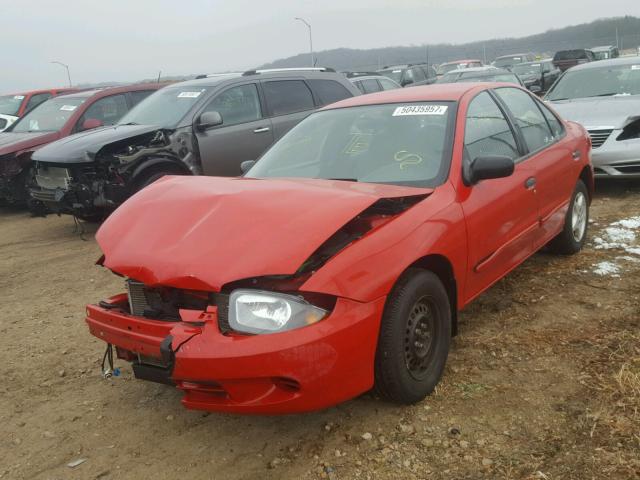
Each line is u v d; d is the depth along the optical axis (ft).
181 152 24.56
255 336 8.93
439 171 12.30
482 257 12.57
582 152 17.99
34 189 25.84
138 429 10.94
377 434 10.12
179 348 9.11
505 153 14.33
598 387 10.92
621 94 28.71
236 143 26.25
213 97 26.00
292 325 8.98
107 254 10.65
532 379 11.44
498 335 13.35
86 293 18.86
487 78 55.11
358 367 9.57
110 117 34.12
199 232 10.05
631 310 14.01
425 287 10.66
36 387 12.80
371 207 11.22
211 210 10.48
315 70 30.55
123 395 12.21
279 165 14.32
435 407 10.75
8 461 10.27
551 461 9.11
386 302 10.06
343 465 9.45
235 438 10.42
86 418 11.43
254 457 9.86
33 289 19.58
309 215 9.92
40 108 35.12
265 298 9.04
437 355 11.24
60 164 23.59
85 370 13.46
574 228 17.84
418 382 10.71
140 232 10.64
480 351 12.69
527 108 16.56
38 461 10.21
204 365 8.95
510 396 10.92
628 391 10.67
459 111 13.41
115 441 10.62
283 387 9.07
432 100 14.05
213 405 9.37
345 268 9.54
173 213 10.75
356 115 14.62
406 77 68.39
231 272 9.16
